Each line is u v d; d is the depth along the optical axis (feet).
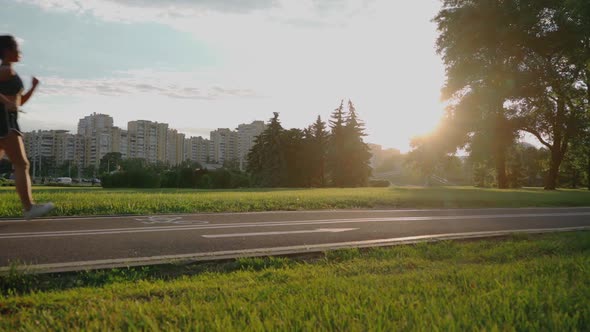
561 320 10.52
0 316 11.45
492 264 19.88
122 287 15.02
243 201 48.49
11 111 15.34
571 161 177.27
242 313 11.17
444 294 13.12
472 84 119.55
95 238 24.72
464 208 54.80
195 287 14.66
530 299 12.34
